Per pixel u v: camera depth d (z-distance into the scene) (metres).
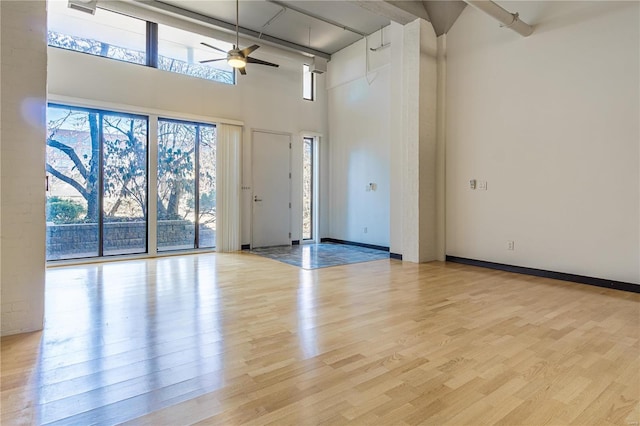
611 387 1.90
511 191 4.85
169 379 1.97
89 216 5.56
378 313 3.11
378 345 2.44
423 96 5.48
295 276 4.59
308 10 6.00
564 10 4.29
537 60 4.55
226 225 6.64
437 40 5.64
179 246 6.42
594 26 4.06
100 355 2.27
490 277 4.54
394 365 2.14
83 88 5.31
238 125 6.78
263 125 7.22
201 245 6.66
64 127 5.33
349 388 1.88
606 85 3.97
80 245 5.51
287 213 7.62
